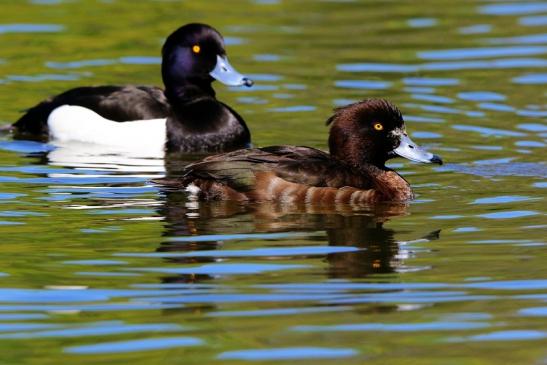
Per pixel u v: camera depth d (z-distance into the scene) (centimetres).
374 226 1187
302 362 841
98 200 1277
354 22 2225
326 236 1151
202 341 882
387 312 942
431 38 2109
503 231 1163
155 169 1462
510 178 1380
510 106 1723
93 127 1625
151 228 1170
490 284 1006
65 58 1977
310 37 2119
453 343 876
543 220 1200
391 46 2059
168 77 1694
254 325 913
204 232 1159
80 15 2241
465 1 2380
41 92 1802
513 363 838
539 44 2062
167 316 934
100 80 1866
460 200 1289
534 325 912
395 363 838
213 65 1684
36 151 1544
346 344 875
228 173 1284
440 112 1694
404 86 1833
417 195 1318
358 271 1039
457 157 1482
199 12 2277
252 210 1243
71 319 930
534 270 1040
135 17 2230
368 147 1349
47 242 1121
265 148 1323
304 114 1698
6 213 1218
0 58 1966
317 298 975
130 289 994
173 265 1055
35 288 997
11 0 2328
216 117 1633
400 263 1064
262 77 1886
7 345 876
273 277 1023
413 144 1352
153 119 1625
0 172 1406
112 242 1123
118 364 838
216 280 1018
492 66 1941
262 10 2311
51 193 1305
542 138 1562
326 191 1273
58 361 845
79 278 1022
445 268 1051
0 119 1675
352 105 1363
